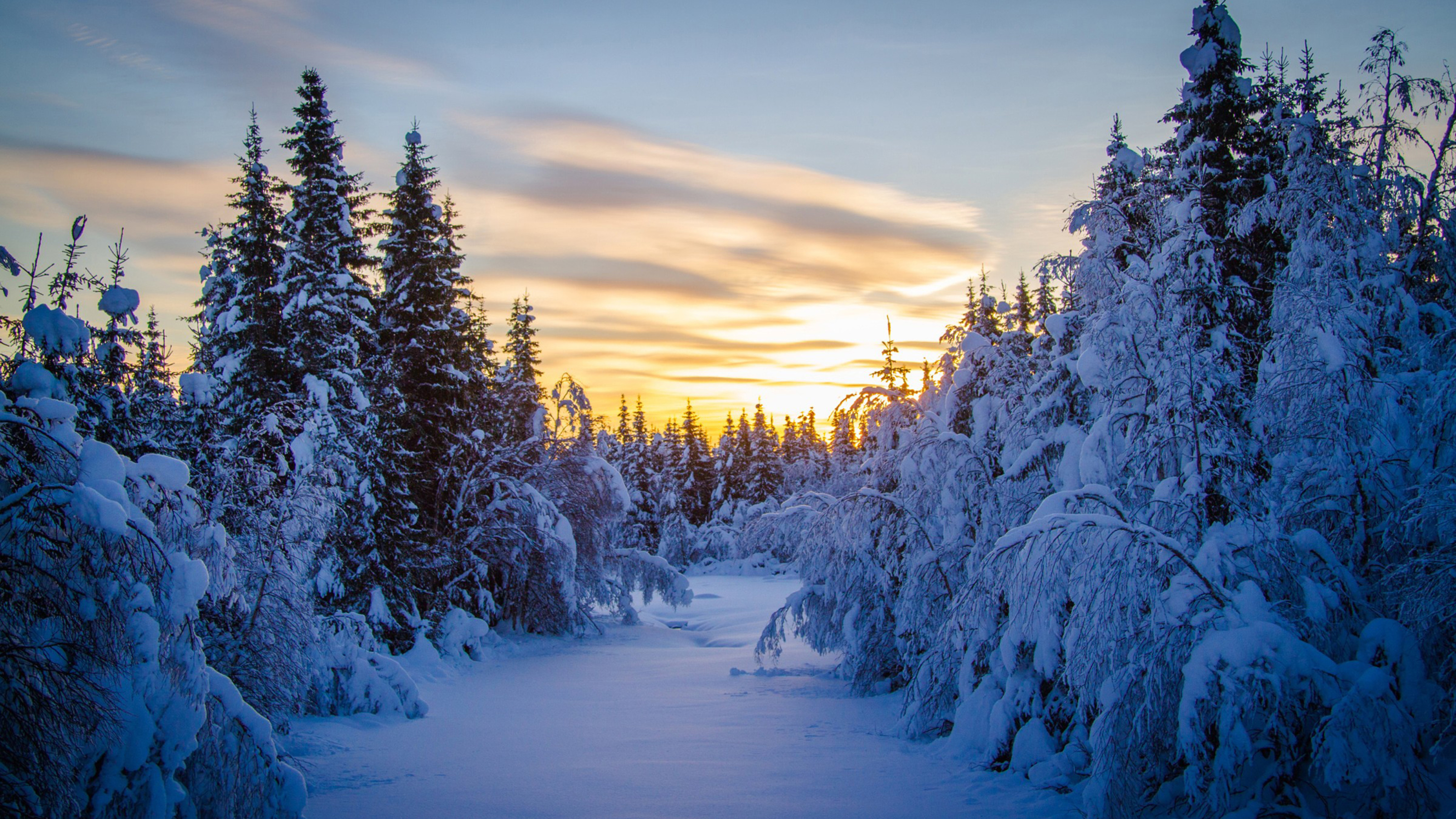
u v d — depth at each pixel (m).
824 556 18.03
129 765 6.53
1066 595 9.77
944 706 13.27
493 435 30.06
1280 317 9.73
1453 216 11.32
